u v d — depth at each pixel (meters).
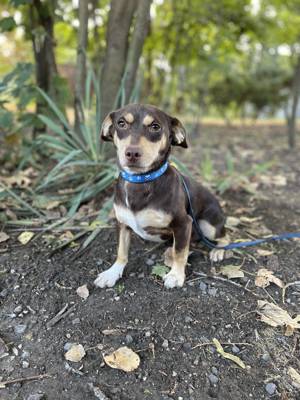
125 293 0.60
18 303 0.58
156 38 1.67
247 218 0.88
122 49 0.99
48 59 1.06
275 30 1.83
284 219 0.91
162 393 0.45
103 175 0.90
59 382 0.46
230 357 0.50
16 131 1.01
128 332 0.53
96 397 0.44
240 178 1.13
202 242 0.76
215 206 0.73
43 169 1.01
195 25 1.69
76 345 0.51
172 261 0.67
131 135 0.53
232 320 0.56
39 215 0.80
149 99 1.79
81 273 0.65
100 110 0.95
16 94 0.94
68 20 1.27
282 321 0.55
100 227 0.75
